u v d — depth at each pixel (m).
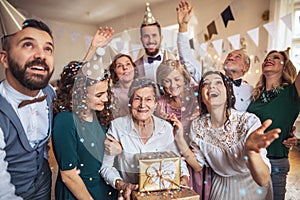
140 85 0.66
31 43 0.58
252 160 0.71
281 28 1.67
